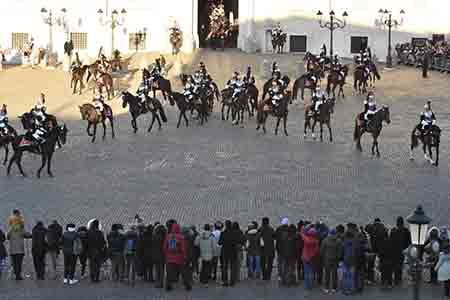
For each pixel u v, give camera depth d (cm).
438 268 2633
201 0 9050
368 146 4756
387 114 4588
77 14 8450
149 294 2658
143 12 8594
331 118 5541
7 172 4109
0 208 3534
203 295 2655
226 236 2725
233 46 9081
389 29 8281
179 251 2666
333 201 3672
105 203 3628
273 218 3419
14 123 5297
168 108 5888
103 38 8519
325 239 2694
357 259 2664
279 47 8719
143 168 4228
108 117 4909
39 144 4056
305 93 6488
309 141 4881
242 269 2944
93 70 6662
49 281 2767
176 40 8444
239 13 8894
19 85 6806
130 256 2731
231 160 4403
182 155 4506
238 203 3638
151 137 4962
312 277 2731
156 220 3388
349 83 6975
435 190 3866
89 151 4591
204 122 5422
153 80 5862
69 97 6294
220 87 6712
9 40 8356
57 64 8019
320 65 7012
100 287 2716
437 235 2741
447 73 7650
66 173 4134
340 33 8919
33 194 3762
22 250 2759
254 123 5394
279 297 2638
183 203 3634
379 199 3709
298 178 4056
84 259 2812
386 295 2673
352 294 2670
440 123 5378
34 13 8356
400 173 4172
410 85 6912
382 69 7956
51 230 2783
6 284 2728
